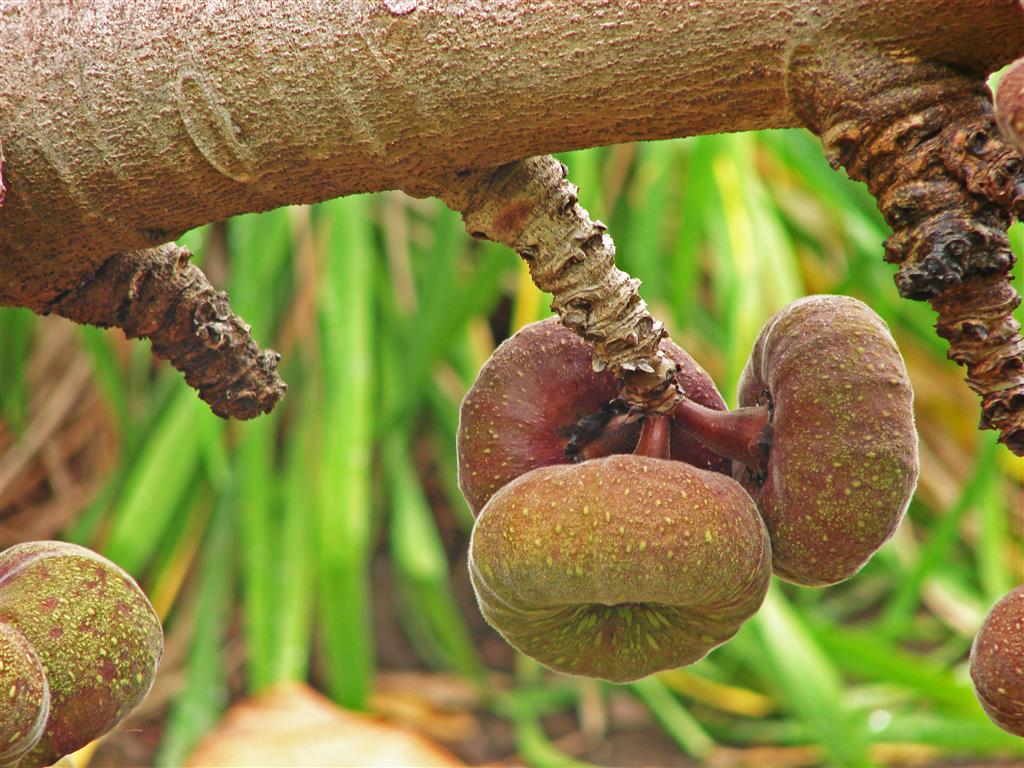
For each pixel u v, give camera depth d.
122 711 0.51
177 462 1.55
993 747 1.43
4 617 0.50
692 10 0.48
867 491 0.51
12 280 0.53
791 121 0.48
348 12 0.49
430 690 1.54
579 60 0.48
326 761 1.32
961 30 0.47
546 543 0.50
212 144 0.50
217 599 1.51
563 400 0.53
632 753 1.51
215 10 0.50
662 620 0.52
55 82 0.51
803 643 1.45
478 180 0.50
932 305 0.48
